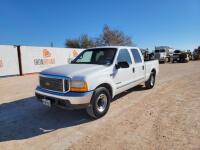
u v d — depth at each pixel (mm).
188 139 3803
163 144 3648
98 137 4027
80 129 4469
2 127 4695
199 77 12070
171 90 8258
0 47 16078
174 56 32781
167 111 5480
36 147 3713
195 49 41500
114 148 3570
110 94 5535
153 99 6828
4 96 7980
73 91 4582
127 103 6402
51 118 5234
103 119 5027
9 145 3812
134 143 3727
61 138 4055
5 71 16453
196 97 6914
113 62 5695
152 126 4484
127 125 4594
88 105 4707
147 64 7895
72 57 23312
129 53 6695
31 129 4551
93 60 6195
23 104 6648
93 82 4754
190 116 5016
